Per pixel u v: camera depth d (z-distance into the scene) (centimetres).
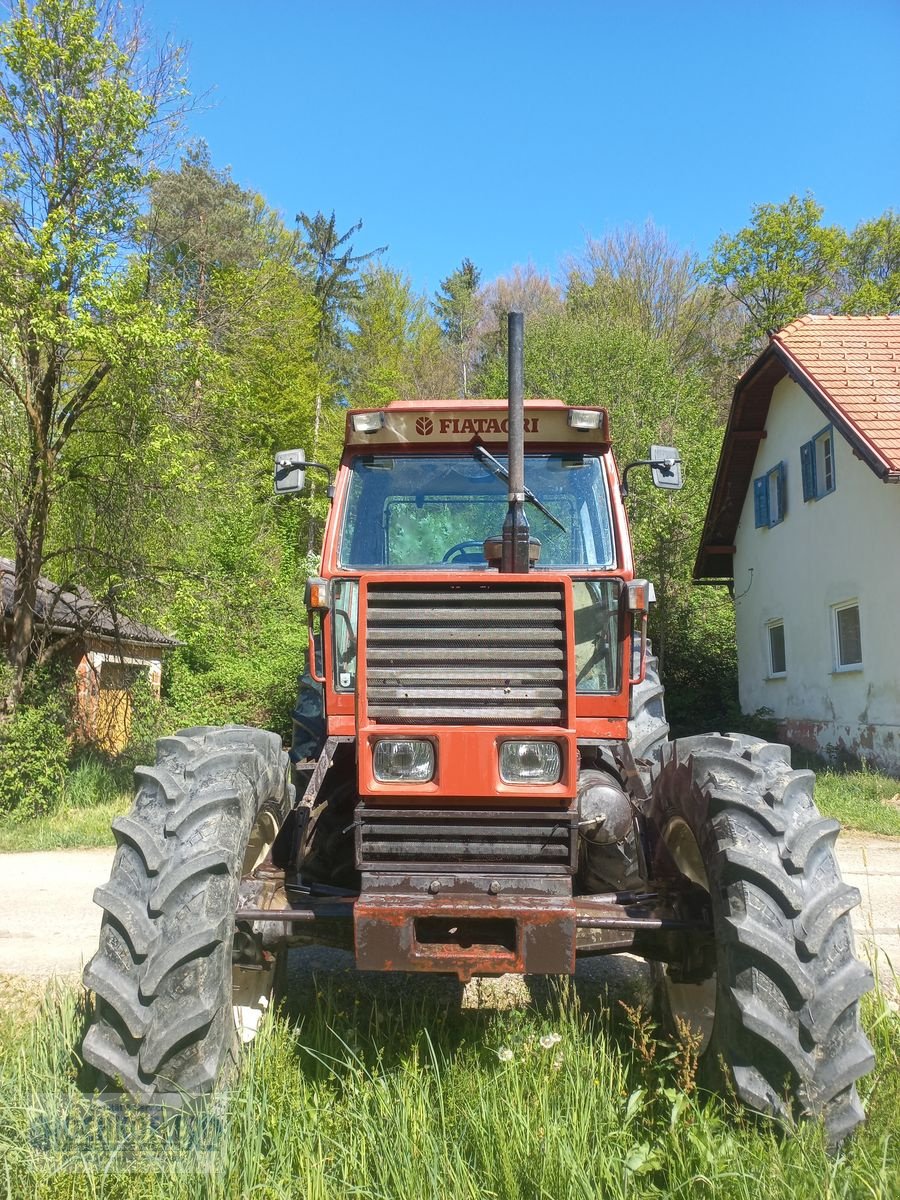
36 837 1120
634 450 2373
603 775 420
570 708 347
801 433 1867
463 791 344
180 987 321
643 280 4453
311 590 425
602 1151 306
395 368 4738
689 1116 324
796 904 323
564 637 349
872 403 1577
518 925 338
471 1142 318
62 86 1243
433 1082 367
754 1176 290
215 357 1323
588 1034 400
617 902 384
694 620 2389
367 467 466
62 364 1294
